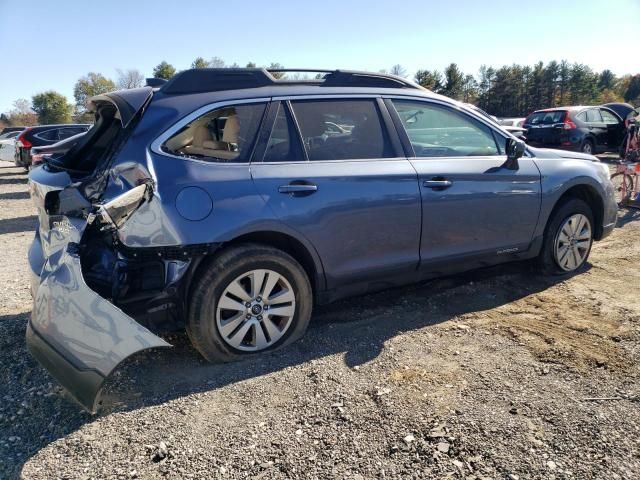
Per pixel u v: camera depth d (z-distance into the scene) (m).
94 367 2.57
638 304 4.05
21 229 8.34
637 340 3.44
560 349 3.33
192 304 3.08
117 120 3.48
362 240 3.58
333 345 3.48
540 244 4.56
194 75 3.37
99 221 2.87
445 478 2.21
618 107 20.17
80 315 2.67
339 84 3.78
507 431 2.50
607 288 4.43
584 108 15.23
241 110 3.35
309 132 3.51
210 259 3.14
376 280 3.77
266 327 3.33
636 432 2.47
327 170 3.46
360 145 3.67
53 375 2.68
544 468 2.24
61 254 2.90
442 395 2.82
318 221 3.37
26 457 2.39
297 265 3.35
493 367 3.12
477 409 2.68
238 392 2.91
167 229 2.95
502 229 4.24
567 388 2.87
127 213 2.85
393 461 2.32
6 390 2.98
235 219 3.10
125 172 2.99
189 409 2.76
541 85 70.19
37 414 2.74
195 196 3.03
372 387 2.93
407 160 3.80
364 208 3.53
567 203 4.64
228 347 3.22
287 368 3.18
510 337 3.54
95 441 2.50
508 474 2.21
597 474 2.20
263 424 2.61
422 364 3.19
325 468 2.29
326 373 3.10
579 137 14.61
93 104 3.65
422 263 3.88
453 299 4.27
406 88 4.05
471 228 4.06
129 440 2.50
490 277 4.76
